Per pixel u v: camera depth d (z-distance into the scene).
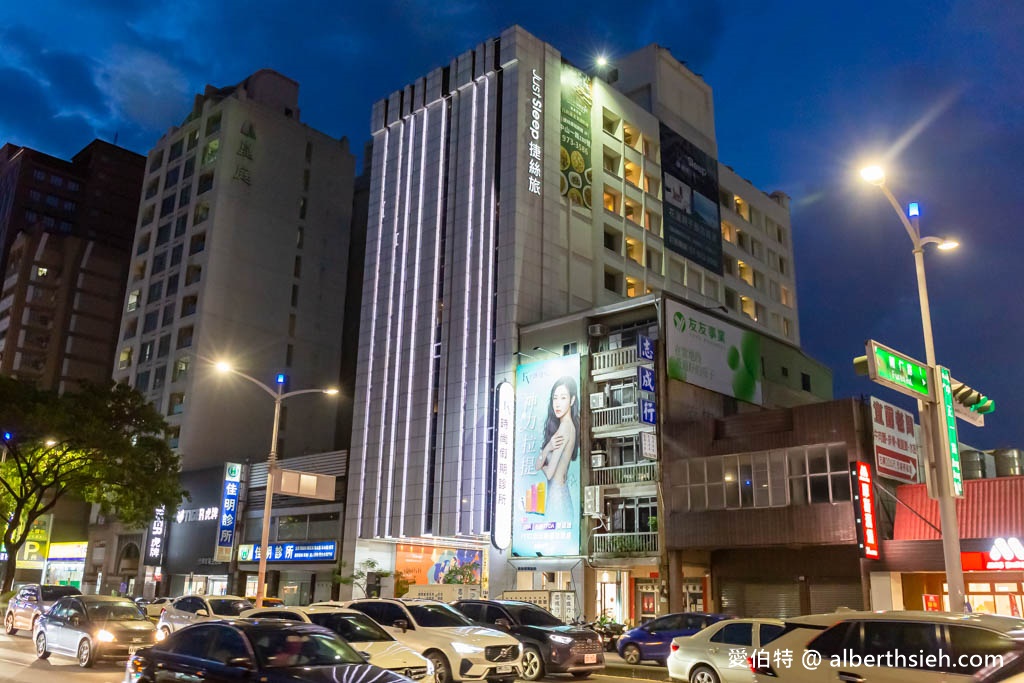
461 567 51.12
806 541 30.42
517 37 50.78
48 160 110.00
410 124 55.94
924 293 19.84
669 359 37.91
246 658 10.23
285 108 79.81
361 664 10.52
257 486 58.84
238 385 68.25
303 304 74.56
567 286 48.88
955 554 18.05
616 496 37.75
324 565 51.06
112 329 94.00
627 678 19.84
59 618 20.33
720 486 33.56
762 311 69.31
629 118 58.00
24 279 91.19
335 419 74.88
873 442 30.86
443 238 51.22
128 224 112.56
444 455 46.47
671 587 34.03
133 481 44.91
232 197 71.88
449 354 48.09
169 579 61.41
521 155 48.56
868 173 20.28
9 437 41.81
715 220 64.88
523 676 19.06
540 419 41.84
